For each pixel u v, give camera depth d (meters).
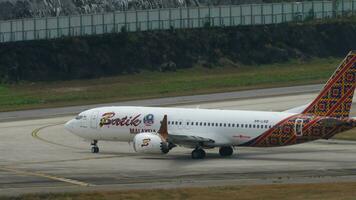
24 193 191.00
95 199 179.25
